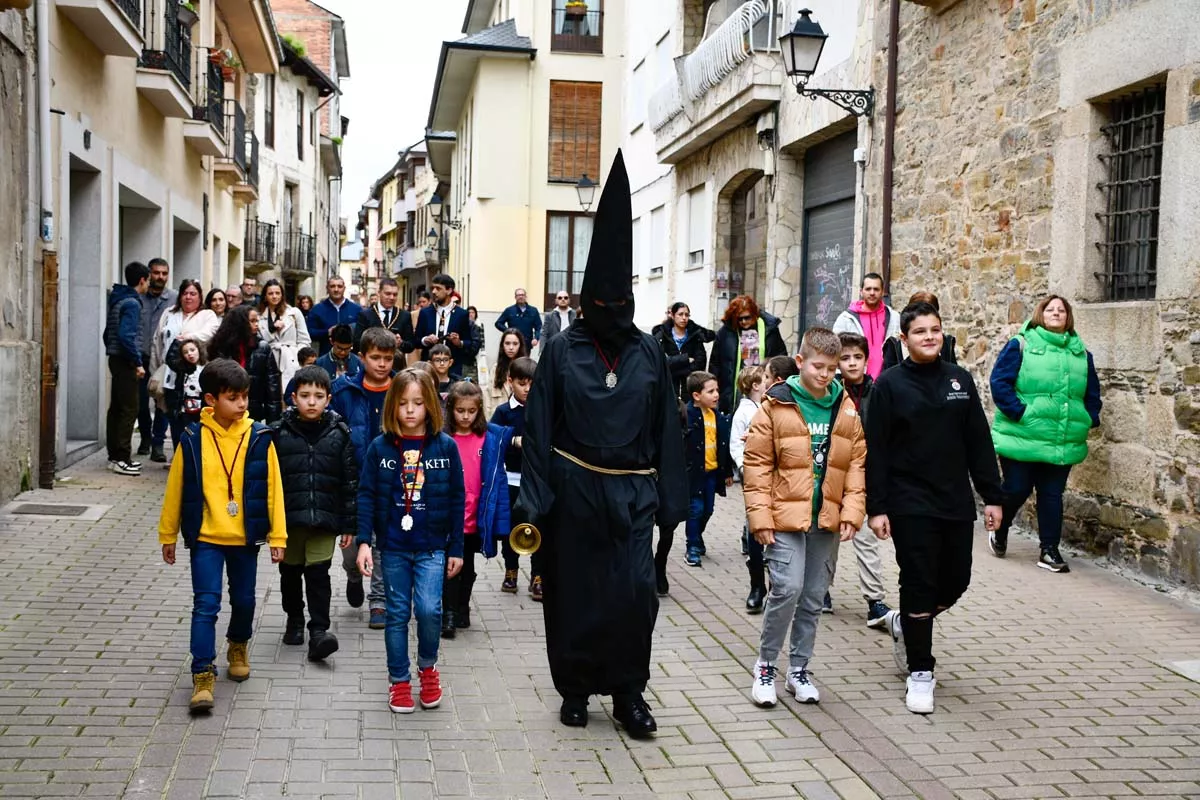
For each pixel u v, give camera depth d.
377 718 5.33
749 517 5.54
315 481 6.10
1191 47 7.67
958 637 6.77
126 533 8.99
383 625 6.95
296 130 38.81
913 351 5.58
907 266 11.89
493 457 6.60
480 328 17.05
